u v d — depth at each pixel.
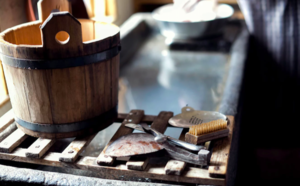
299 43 1.96
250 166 1.69
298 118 2.09
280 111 2.12
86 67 0.85
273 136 2.11
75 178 0.78
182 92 1.52
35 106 0.86
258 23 1.99
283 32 1.96
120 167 0.81
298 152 1.87
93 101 0.90
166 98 1.47
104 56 0.88
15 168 0.82
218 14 2.17
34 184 0.78
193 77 1.69
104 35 1.02
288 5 1.90
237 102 1.18
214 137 0.87
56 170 0.93
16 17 1.21
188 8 2.06
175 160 0.80
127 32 2.11
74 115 0.88
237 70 1.48
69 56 0.82
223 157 0.80
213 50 2.04
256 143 2.10
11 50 0.82
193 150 0.81
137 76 1.74
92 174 0.90
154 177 0.79
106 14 2.28
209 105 1.39
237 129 1.06
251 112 2.01
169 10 2.25
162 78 1.70
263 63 2.06
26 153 0.84
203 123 0.89
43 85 0.83
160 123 0.99
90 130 0.92
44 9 1.01
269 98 2.12
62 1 1.03
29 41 1.01
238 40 1.98
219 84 1.59
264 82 2.09
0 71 1.11
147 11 3.02
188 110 1.02
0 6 1.12
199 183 0.76
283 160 1.82
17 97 0.88
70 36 0.80
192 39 2.08
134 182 0.77
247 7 1.98
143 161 0.80
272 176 1.70
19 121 0.92
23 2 1.24
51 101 0.85
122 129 0.96
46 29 0.78
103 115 0.94
